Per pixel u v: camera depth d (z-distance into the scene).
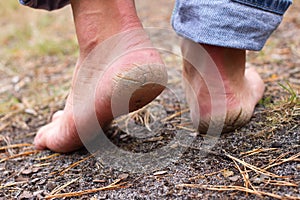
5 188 0.62
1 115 0.89
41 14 1.76
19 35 1.54
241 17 0.59
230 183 0.56
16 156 0.71
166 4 1.75
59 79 1.08
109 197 0.57
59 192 0.59
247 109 0.66
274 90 0.78
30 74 1.15
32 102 0.95
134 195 0.56
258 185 0.55
